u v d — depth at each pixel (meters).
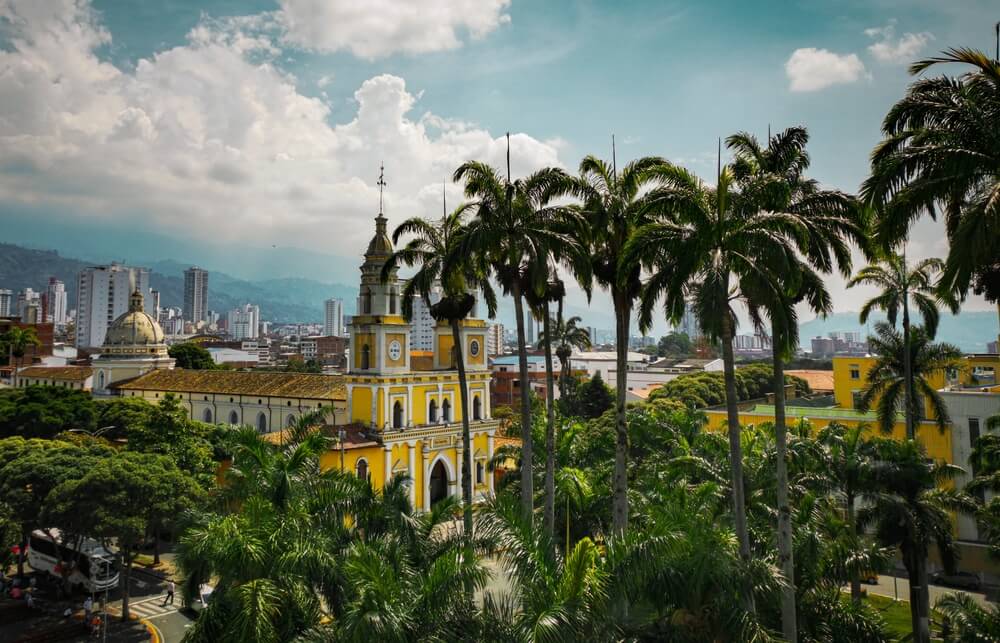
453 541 24.39
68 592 40.69
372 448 55.53
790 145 26.95
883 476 31.55
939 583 44.78
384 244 60.72
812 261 25.08
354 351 59.38
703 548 21.81
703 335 24.47
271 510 25.53
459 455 62.81
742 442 39.34
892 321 43.28
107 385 86.25
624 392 29.77
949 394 48.19
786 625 24.22
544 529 21.08
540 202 30.83
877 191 19.47
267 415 68.31
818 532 29.12
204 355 109.75
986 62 18.34
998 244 18.72
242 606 21.33
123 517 34.91
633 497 34.03
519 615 19.11
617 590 19.05
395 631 18.67
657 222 25.88
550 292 32.56
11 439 41.91
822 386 113.94
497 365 140.00
